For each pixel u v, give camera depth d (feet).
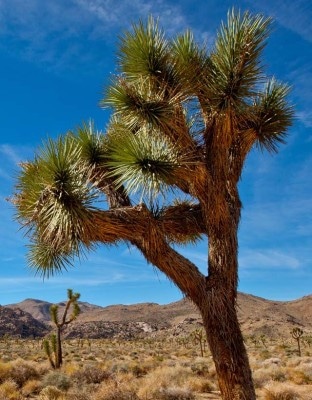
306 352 130.52
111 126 22.81
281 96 22.00
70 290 71.20
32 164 20.92
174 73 20.02
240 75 18.95
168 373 52.39
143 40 19.99
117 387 34.63
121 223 18.54
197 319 401.90
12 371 51.60
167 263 18.89
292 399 35.70
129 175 18.22
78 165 19.67
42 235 18.88
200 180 19.31
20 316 458.50
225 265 19.04
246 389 17.51
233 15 19.57
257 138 21.77
